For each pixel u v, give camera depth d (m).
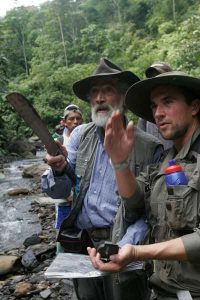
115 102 2.01
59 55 41.28
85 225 2.04
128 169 1.55
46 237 4.97
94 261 1.35
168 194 1.38
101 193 2.00
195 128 1.49
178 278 1.39
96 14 52.88
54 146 1.99
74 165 2.18
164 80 1.46
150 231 1.64
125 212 1.69
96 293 1.96
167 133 1.50
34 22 52.28
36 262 3.99
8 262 3.86
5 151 17.58
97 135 2.09
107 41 40.53
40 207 6.96
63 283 3.45
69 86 30.95
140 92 1.63
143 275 1.72
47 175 2.13
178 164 1.44
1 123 18.36
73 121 4.03
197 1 32.47
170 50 17.44
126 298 1.76
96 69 2.06
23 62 45.97
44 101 29.56
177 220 1.34
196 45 10.34
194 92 1.49
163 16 38.75
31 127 1.91
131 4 46.88
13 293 3.37
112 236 1.79
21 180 10.64
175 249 1.29
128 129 1.47
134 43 33.84
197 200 1.33
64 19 47.88
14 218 6.36
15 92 1.80
